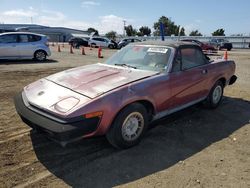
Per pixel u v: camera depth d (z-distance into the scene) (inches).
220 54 1066.7
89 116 142.0
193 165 152.3
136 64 199.5
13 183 131.0
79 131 139.6
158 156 160.6
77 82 166.1
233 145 179.0
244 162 157.8
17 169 142.3
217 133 197.5
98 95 148.8
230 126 211.8
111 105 148.9
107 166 148.3
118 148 164.7
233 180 139.6
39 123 142.9
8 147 164.4
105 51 1143.6
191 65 213.8
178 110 203.9
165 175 141.7
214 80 237.5
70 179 135.9
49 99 151.9
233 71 269.9
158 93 176.4
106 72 181.6
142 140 180.2
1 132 185.0
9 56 570.6
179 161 156.0
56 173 140.3
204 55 234.1
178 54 198.7
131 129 165.2
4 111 227.0
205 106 247.8
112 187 130.8
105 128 150.6
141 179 137.7
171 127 204.5
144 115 169.3
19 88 311.1
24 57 589.0
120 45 1526.8
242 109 255.6
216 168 150.2
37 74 412.2
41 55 609.3
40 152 160.2
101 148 167.6
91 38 1497.3
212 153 166.9
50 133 140.2
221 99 260.1
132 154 161.6
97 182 134.2
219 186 134.0
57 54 846.5
